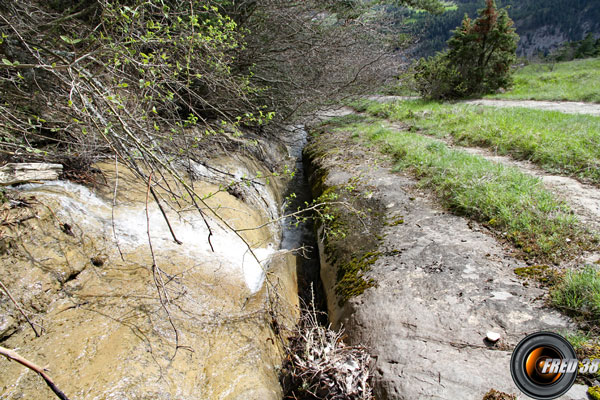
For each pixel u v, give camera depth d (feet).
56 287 9.09
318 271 15.92
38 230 9.56
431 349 8.64
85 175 12.67
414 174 18.62
